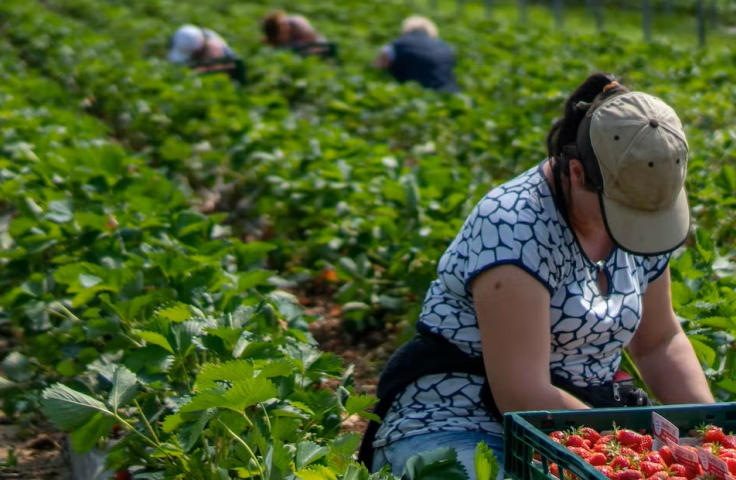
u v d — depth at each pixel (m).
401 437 3.29
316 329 6.59
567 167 3.07
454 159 9.40
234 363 3.03
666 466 2.62
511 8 28.64
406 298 6.27
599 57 15.73
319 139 8.52
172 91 10.30
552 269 3.10
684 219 3.02
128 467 3.85
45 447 4.94
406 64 13.02
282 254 7.33
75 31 17.11
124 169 7.23
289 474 3.05
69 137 8.44
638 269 3.35
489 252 3.09
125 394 3.37
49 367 5.01
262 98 10.70
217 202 8.67
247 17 20.80
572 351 3.23
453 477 2.79
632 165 2.88
